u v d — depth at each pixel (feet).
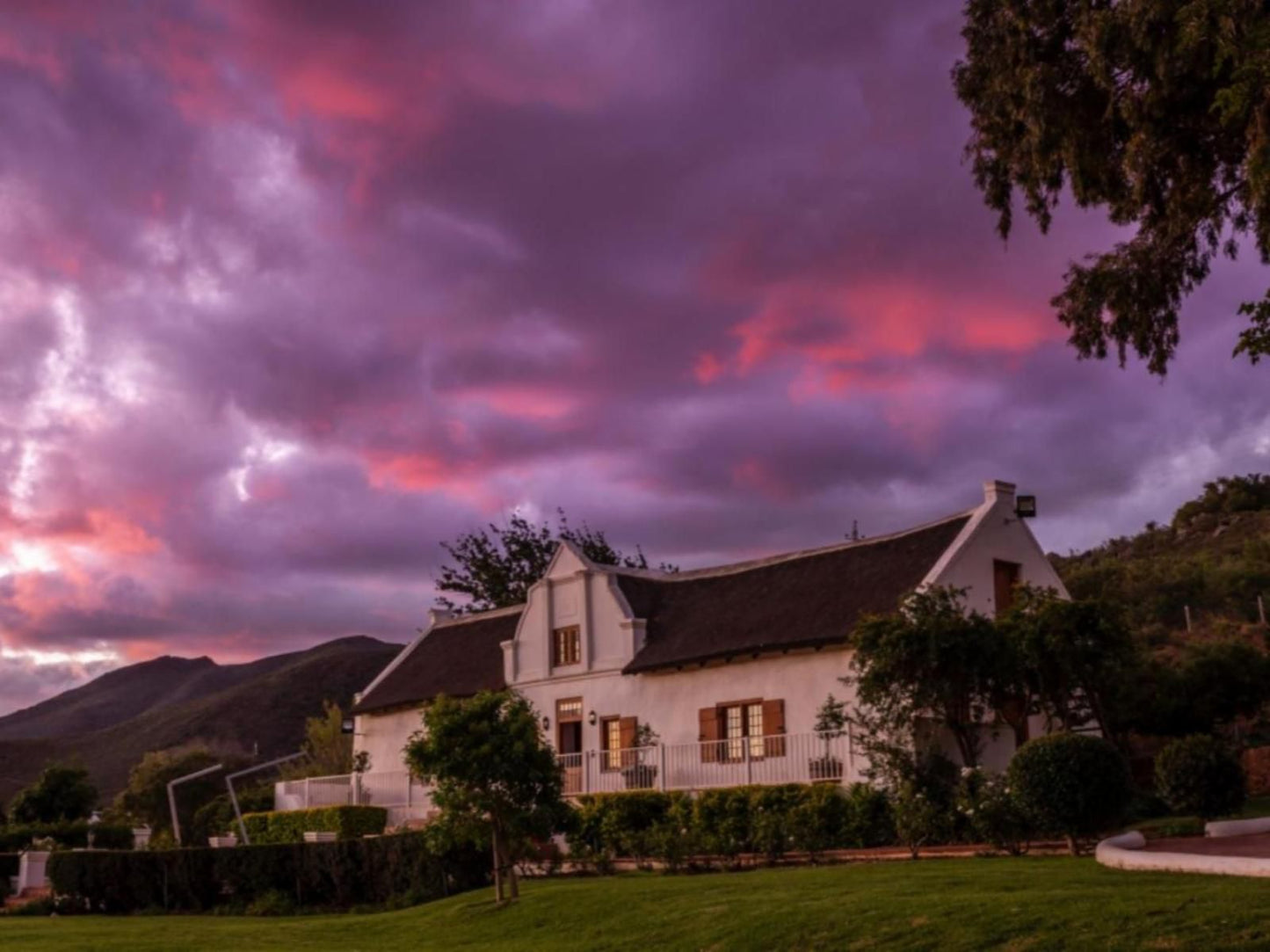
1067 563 273.33
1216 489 306.35
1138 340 61.26
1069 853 68.59
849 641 89.45
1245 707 106.83
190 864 103.24
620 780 109.40
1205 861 50.55
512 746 69.97
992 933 43.75
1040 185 60.90
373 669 363.97
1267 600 204.03
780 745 99.25
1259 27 44.06
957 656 83.71
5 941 73.41
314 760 178.70
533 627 125.08
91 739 366.43
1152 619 203.10
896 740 85.20
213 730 333.01
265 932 76.43
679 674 110.11
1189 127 54.95
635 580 121.39
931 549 101.50
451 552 215.92
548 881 83.51
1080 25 53.98
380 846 91.50
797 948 48.03
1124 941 40.04
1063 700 89.81
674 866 86.07
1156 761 72.18
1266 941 37.50
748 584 114.21
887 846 82.38
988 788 72.38
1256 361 41.37
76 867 109.29
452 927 68.33
